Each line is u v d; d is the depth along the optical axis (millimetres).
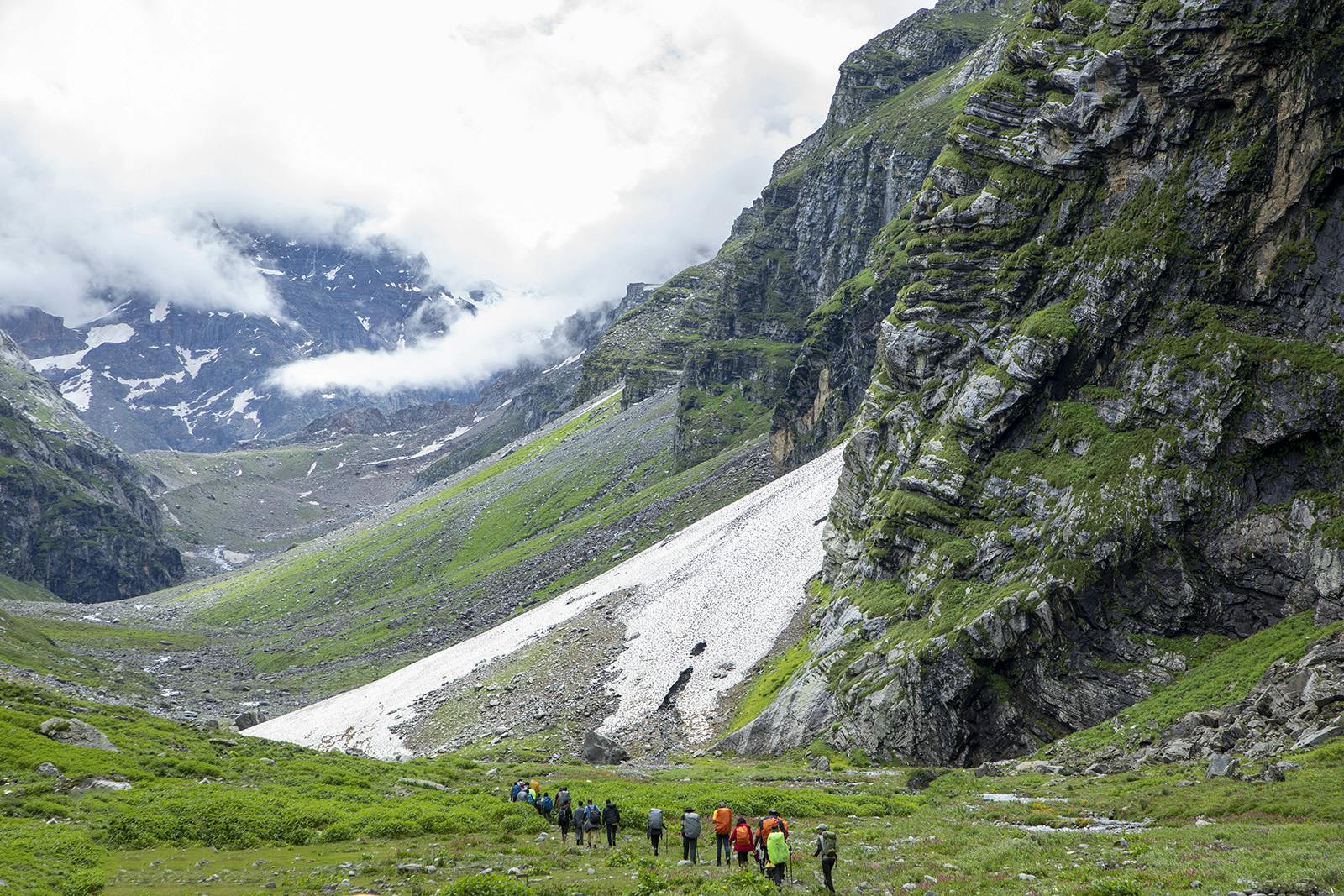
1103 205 96625
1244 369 78062
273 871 41406
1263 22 83812
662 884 35125
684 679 120188
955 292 106750
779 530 153625
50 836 45438
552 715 121188
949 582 90125
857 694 89250
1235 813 42625
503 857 42844
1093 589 78188
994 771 70438
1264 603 72000
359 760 77312
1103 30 99562
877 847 42781
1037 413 92875
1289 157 82000
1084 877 31422
